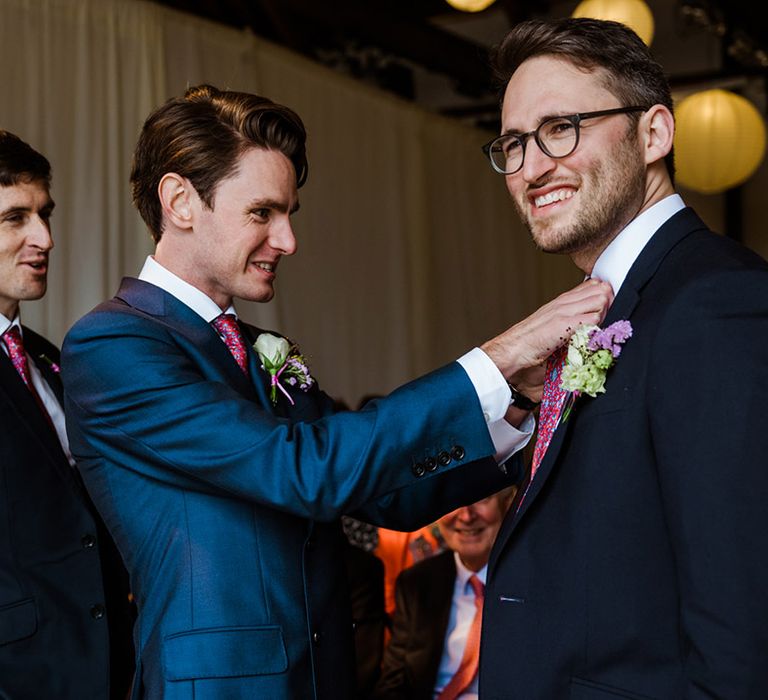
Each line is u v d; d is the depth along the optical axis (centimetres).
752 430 143
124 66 529
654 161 172
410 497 209
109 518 195
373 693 329
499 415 183
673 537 149
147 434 186
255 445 179
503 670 167
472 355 183
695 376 148
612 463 159
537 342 177
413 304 743
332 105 685
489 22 853
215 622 182
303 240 659
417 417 179
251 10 706
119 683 251
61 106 499
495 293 833
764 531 142
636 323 162
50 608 237
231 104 197
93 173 507
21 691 230
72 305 497
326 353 669
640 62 172
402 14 785
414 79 932
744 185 1004
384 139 732
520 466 208
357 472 177
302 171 206
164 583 187
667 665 153
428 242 758
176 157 194
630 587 156
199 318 199
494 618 171
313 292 662
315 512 179
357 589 352
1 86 477
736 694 141
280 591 187
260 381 203
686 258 162
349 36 751
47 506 243
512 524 172
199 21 577
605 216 170
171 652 182
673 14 890
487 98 914
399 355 720
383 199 725
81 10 509
